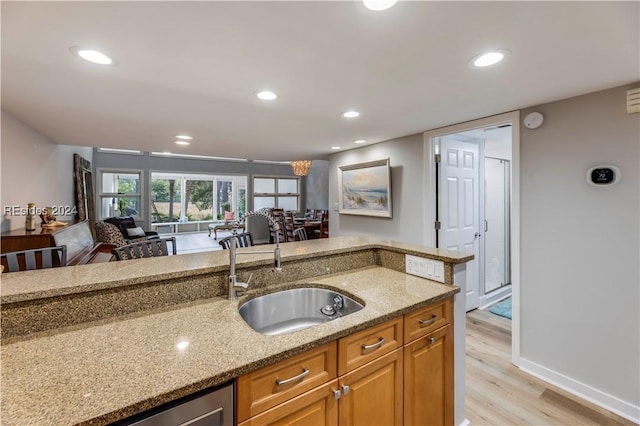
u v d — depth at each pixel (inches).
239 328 44.8
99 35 54.1
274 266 64.7
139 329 43.9
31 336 41.4
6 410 27.1
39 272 53.1
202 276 56.9
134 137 147.2
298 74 71.7
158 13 47.3
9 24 50.1
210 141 157.4
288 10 46.8
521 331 97.6
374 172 159.0
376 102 92.7
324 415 43.7
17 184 114.8
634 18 49.0
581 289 84.7
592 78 73.4
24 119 113.2
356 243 85.4
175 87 79.6
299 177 428.8
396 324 53.5
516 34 54.2
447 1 44.8
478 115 106.8
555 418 76.0
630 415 76.0
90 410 27.6
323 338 42.6
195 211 391.9
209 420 33.9
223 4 45.1
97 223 229.8
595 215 81.9
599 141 81.1
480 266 152.3
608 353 80.0
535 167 94.4
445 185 135.2
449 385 64.7
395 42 57.0
